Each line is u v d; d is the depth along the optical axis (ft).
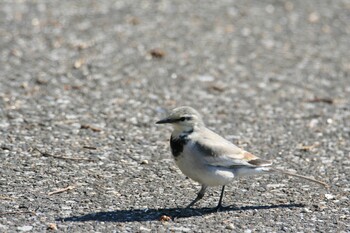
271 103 54.60
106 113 49.90
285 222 32.89
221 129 48.16
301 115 52.01
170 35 71.31
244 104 54.03
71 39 67.82
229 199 35.73
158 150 43.06
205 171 32.24
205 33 72.64
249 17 79.10
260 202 35.45
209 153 32.14
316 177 39.40
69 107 50.62
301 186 37.86
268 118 51.01
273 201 35.60
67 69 59.88
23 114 48.26
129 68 61.16
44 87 54.95
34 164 39.34
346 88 59.52
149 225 32.01
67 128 46.06
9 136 43.68
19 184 36.37
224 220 32.91
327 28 77.20
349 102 55.67
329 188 37.63
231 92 56.80
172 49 67.10
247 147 44.65
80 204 34.22
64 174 38.14
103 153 41.86
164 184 37.52
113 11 77.66
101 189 36.35
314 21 79.25
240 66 63.77
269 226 32.37
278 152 43.86
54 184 36.65
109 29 71.56
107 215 32.99
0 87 54.03
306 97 56.54
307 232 31.86
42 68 59.67
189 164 32.40
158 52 64.69
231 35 72.69
